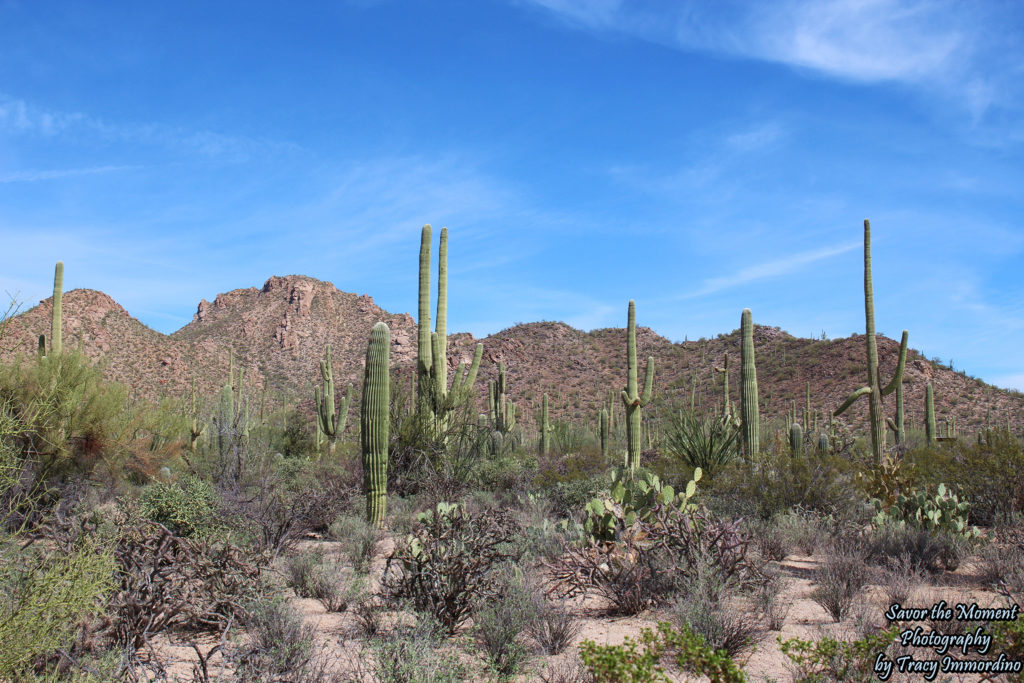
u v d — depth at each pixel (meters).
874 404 15.73
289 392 86.62
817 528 10.98
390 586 7.02
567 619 6.30
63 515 9.22
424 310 17.72
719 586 6.88
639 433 17.27
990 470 12.29
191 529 9.36
